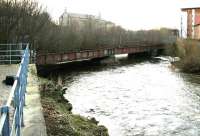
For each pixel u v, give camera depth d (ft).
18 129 23.66
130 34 226.38
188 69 139.33
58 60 128.57
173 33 284.82
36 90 44.21
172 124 63.10
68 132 35.40
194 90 98.02
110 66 159.74
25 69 41.37
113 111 71.56
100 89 97.09
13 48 89.76
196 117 68.23
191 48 168.66
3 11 97.35
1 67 69.56
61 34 141.79
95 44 176.86
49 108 43.73
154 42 223.10
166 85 106.42
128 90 96.78
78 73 131.23
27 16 105.91
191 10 275.59
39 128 29.37
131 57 211.61
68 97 83.76
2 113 15.58
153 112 71.82
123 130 58.44
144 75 128.67
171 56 208.13
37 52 116.78
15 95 23.22
